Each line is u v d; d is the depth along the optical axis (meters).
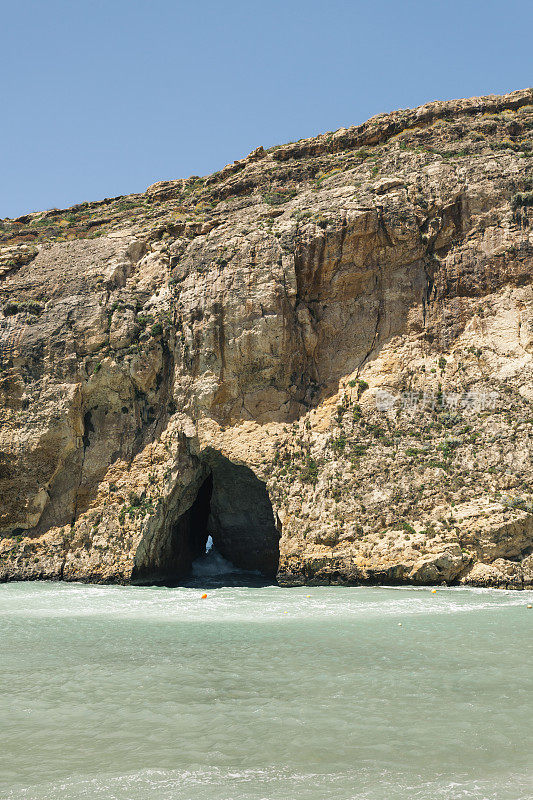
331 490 37.28
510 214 39.47
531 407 35.75
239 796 10.12
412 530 34.75
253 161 50.91
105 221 52.78
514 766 11.22
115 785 10.58
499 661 18.02
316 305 41.72
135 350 42.66
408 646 19.92
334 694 15.27
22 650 20.09
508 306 38.22
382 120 47.94
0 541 41.31
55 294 46.00
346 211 41.22
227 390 40.97
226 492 45.34
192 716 13.89
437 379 38.31
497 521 33.19
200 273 43.12
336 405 39.56
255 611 27.05
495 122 44.53
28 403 42.84
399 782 10.59
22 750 12.14
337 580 35.25
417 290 40.16
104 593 33.84
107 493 41.31
